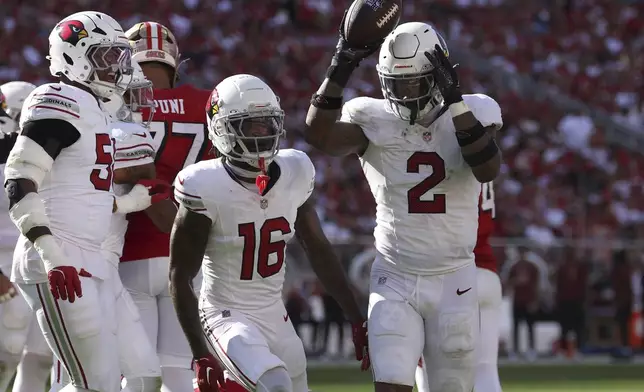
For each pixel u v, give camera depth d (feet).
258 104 52.37
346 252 147.02
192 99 67.67
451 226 57.16
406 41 55.47
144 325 64.59
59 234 54.08
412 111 56.49
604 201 185.98
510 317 150.51
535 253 151.43
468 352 57.31
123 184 60.44
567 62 216.54
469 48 215.92
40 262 53.93
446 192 57.16
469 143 54.90
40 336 69.36
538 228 176.24
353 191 175.01
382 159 57.62
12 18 193.47
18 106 77.41
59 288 51.88
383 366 55.16
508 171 191.01
